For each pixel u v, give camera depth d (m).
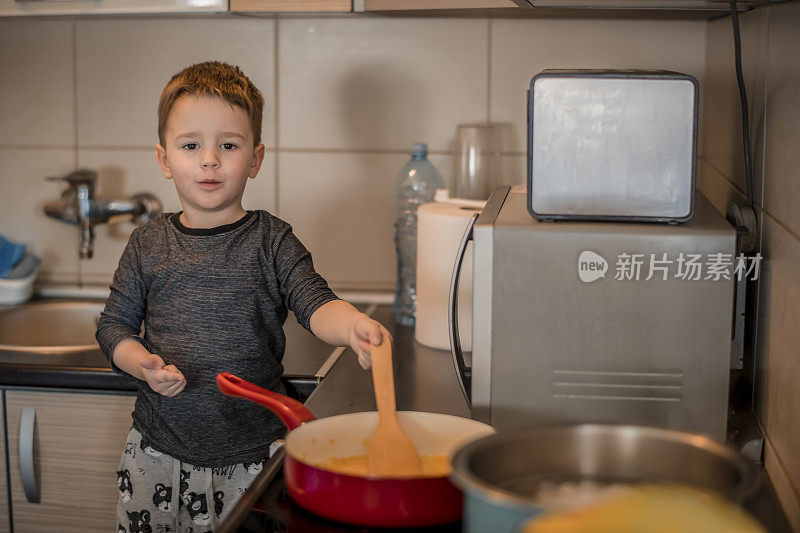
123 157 1.91
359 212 1.87
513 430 0.68
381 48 1.81
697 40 1.72
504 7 1.50
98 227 1.94
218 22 1.85
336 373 1.35
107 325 1.33
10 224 1.96
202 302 1.32
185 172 1.32
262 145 1.44
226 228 1.35
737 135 1.30
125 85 1.89
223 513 1.31
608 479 0.68
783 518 0.81
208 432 1.30
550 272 0.93
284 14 1.70
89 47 1.89
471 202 1.51
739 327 1.12
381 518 0.74
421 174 1.72
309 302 1.28
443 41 1.79
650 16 1.68
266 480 0.87
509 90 1.79
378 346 0.99
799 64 0.90
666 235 0.91
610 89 0.92
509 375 0.95
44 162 1.93
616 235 0.91
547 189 0.95
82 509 1.49
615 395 0.94
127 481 1.33
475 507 0.58
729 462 0.63
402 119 1.83
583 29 1.75
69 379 1.43
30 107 1.92
